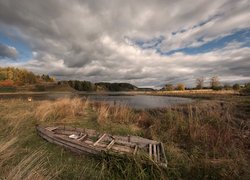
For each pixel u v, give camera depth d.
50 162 4.16
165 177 3.39
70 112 10.35
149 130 7.02
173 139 6.05
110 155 4.09
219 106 14.52
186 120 7.88
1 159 3.90
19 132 6.41
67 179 3.48
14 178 2.94
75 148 4.76
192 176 3.56
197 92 57.28
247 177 3.49
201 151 4.87
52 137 5.43
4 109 11.45
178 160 4.25
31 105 14.23
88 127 7.74
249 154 4.80
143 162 3.68
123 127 7.87
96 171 3.81
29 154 4.48
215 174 3.53
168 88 80.44
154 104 23.28
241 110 14.12
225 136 5.72
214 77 58.69
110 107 13.41
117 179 3.48
